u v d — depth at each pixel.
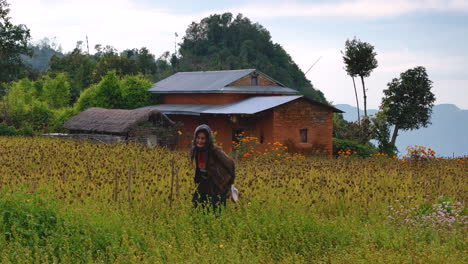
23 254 6.14
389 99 51.28
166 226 7.86
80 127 31.61
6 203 7.51
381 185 12.92
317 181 12.15
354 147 35.78
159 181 10.75
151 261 6.49
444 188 12.73
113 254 6.71
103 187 9.91
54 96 46.06
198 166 9.22
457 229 8.88
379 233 8.27
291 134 30.95
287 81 112.38
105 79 40.25
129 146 18.50
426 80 51.06
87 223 7.34
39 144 20.28
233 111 31.62
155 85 43.31
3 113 34.88
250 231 8.01
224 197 9.15
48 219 7.32
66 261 6.32
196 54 129.38
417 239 8.14
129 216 7.93
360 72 52.69
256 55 118.25
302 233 8.12
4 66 52.97
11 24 51.84
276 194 10.34
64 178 10.48
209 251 6.86
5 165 12.72
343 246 7.88
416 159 20.14
